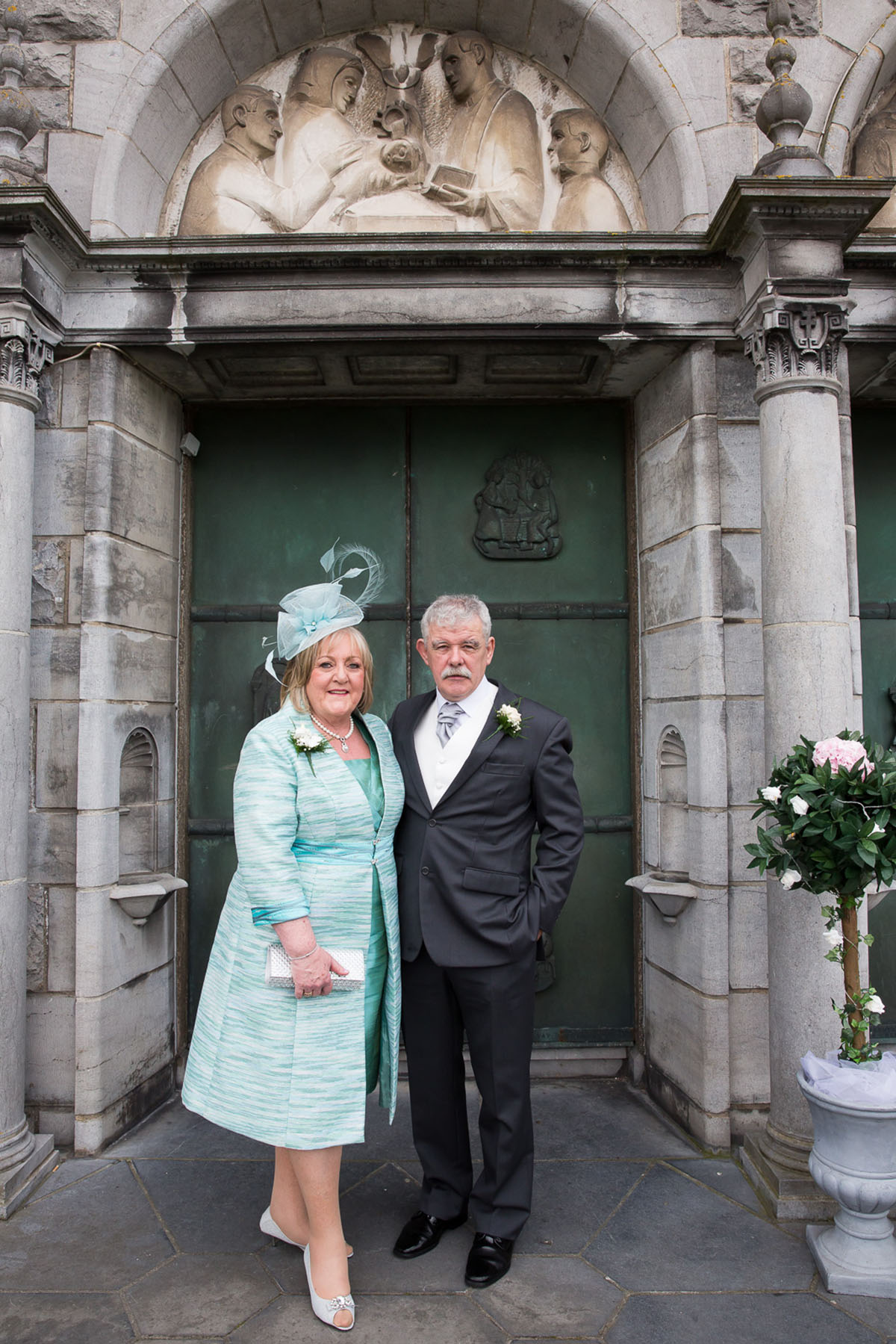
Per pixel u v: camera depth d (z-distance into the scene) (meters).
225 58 3.29
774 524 2.77
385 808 2.18
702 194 3.11
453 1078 2.37
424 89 3.42
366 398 3.70
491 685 2.41
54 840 2.99
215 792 3.65
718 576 3.06
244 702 3.68
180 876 3.60
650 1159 2.91
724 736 3.01
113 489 3.09
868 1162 2.20
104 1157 2.92
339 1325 2.04
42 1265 2.31
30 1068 2.96
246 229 3.34
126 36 3.15
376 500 3.73
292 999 2.02
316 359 3.24
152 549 3.40
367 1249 2.36
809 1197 2.52
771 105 2.79
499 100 3.41
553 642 3.70
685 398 3.16
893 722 3.72
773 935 2.74
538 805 2.32
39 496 3.06
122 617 3.15
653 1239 2.43
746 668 3.04
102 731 3.00
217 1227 2.49
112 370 3.09
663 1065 3.32
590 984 3.63
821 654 2.68
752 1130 2.94
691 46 3.16
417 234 2.96
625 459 3.73
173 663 3.59
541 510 3.71
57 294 2.99
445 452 3.74
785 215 2.69
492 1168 2.28
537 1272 2.27
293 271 3.01
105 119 3.12
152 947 3.34
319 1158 2.06
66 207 3.10
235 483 3.74
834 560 2.72
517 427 3.74
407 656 3.69
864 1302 2.17
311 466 3.74
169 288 3.04
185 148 3.38
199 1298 2.17
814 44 3.15
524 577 3.71
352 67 3.40
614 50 3.18
